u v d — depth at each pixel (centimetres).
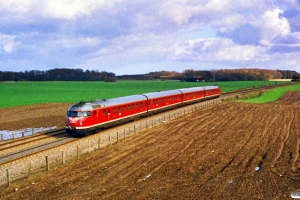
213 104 7300
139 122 4766
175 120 4938
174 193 1955
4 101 8862
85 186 2098
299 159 2659
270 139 3425
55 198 1909
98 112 3856
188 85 18188
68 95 11144
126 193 1964
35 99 9475
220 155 2798
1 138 4038
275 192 1942
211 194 1928
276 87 13900
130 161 2647
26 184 2180
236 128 4116
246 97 9081
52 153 2997
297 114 5475
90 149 3136
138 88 15775
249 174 2288
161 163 2581
